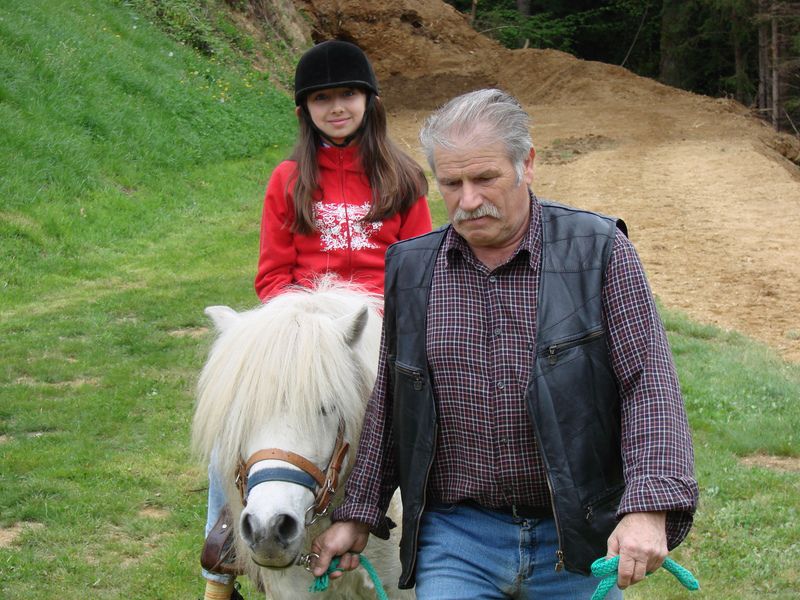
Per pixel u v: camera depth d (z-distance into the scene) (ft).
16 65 48.65
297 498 7.55
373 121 10.66
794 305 32.58
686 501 6.58
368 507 8.02
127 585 14.85
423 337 7.61
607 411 7.20
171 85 59.62
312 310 8.59
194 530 16.74
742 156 67.51
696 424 21.01
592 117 89.40
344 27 106.32
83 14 61.21
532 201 7.75
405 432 7.71
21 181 40.75
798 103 100.17
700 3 118.83
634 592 14.21
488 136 7.21
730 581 14.49
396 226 10.77
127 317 30.63
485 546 7.70
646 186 57.21
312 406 7.69
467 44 109.40
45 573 15.19
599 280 7.29
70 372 25.13
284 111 67.51
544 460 7.11
